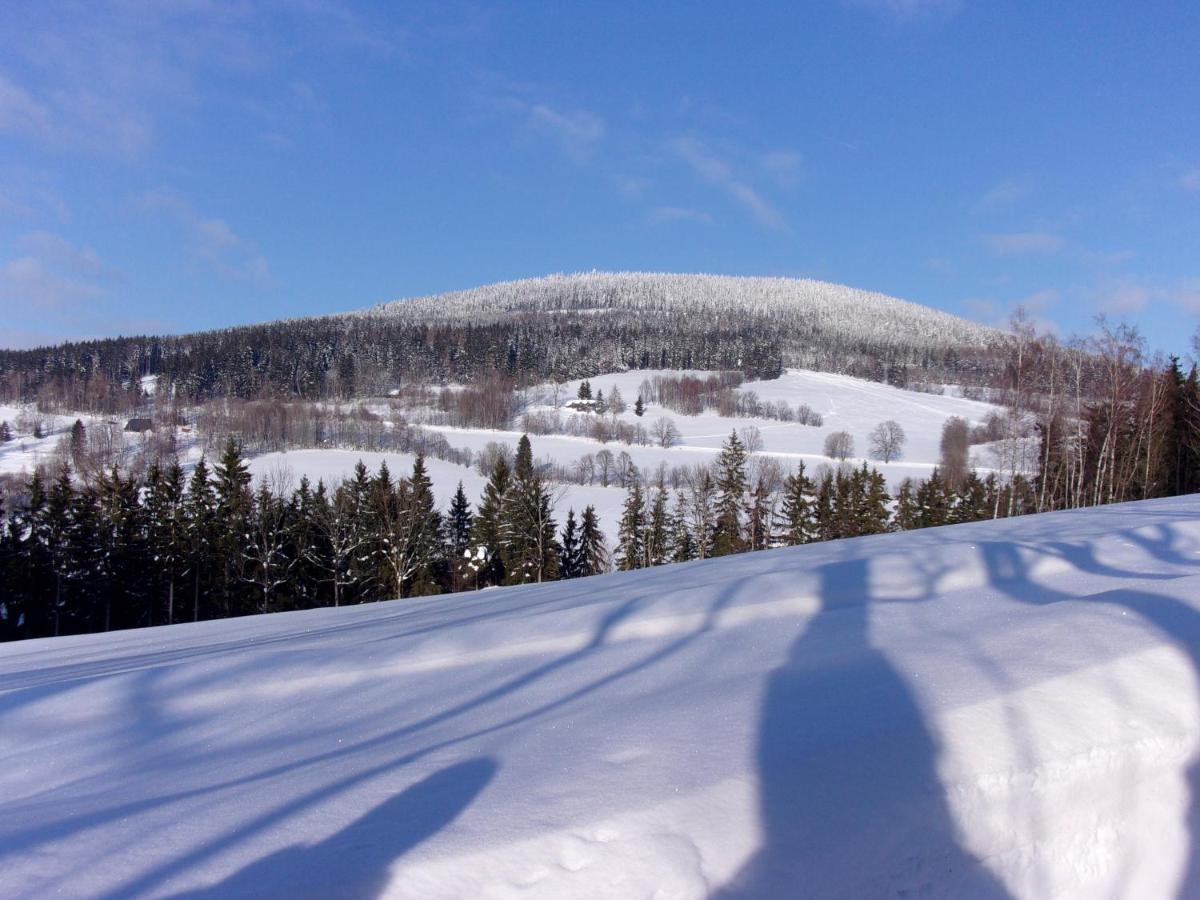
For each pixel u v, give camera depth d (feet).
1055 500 89.66
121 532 90.33
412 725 11.71
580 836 7.38
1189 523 23.59
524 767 9.05
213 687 14.75
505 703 12.30
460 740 10.43
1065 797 9.17
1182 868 9.62
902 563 20.15
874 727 9.64
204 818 8.40
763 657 13.33
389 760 9.89
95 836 8.16
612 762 8.98
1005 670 11.27
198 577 92.89
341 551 92.27
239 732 12.52
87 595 91.20
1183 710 10.30
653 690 12.11
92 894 6.93
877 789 8.47
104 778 10.96
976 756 9.10
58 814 9.28
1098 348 83.25
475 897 6.76
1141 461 85.61
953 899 8.33
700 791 8.15
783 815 7.93
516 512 102.47
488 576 106.63
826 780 8.52
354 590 95.76
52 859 7.64
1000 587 17.44
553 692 12.61
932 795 8.54
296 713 13.19
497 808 7.95
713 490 138.21
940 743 9.28
